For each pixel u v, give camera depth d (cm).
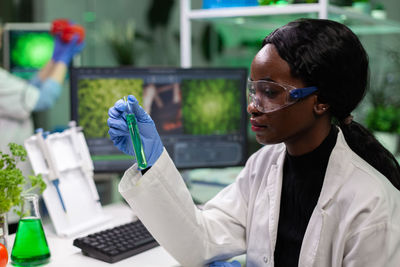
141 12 512
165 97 162
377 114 249
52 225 133
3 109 191
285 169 103
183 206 96
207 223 104
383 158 99
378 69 277
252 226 103
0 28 263
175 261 104
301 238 94
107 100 157
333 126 95
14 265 99
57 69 240
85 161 137
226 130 168
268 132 87
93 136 156
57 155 131
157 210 93
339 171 90
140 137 91
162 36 516
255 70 87
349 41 85
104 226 132
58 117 383
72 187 132
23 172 134
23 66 268
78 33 253
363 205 83
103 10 471
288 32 85
